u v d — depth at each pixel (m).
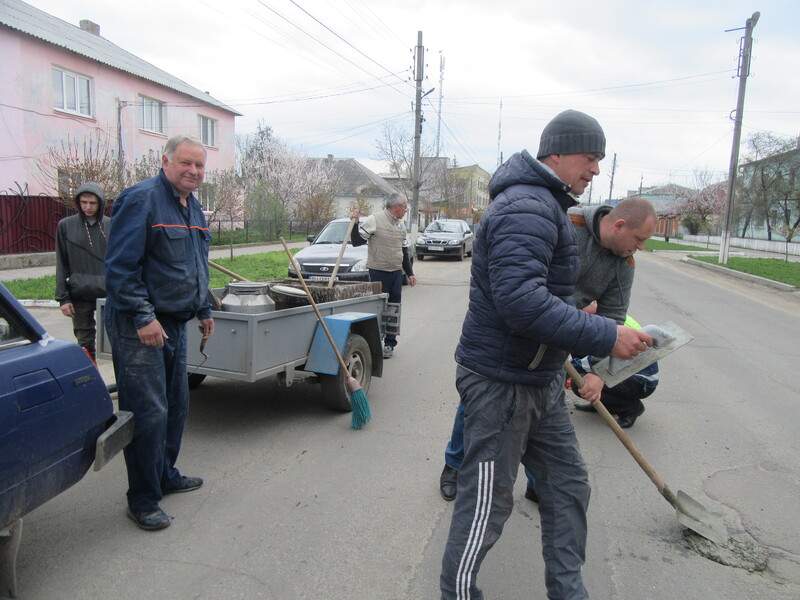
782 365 6.89
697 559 2.89
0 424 2.07
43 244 14.91
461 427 3.29
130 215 2.77
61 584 2.56
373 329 5.22
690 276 18.11
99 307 4.33
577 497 2.26
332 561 2.79
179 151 2.89
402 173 39.09
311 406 5.03
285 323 4.21
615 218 3.07
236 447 4.12
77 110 18.72
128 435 2.79
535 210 1.94
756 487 3.69
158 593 2.52
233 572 2.68
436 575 2.70
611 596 2.59
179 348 3.20
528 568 2.80
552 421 2.27
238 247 22.31
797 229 34.75
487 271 2.08
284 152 40.09
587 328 1.90
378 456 4.02
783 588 2.67
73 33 21.08
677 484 3.71
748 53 22.55
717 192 49.03
